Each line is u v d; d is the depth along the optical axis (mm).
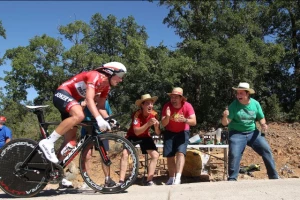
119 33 18578
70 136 4621
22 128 16484
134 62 15953
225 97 17672
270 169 6336
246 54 14867
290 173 10398
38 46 17109
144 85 16188
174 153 6605
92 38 18656
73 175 8273
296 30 20000
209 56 15523
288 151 12539
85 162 4363
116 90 17062
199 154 8633
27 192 4199
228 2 17844
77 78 4230
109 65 4281
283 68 19422
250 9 17203
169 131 6637
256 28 17156
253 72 15227
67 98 4133
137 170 4211
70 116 4188
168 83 15727
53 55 17109
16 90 18297
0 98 18141
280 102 20266
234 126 6379
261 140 6332
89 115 4953
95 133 4352
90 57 16688
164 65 15133
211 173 9305
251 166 10367
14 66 16844
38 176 4223
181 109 6500
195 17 17578
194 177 8648
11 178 4219
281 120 17984
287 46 19688
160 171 9047
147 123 6359
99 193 4312
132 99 16969
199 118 17609
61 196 4090
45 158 4184
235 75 15266
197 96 17594
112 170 5875
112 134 4328
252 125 6344
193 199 3588
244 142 6309
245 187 4125
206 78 15859
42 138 4371
